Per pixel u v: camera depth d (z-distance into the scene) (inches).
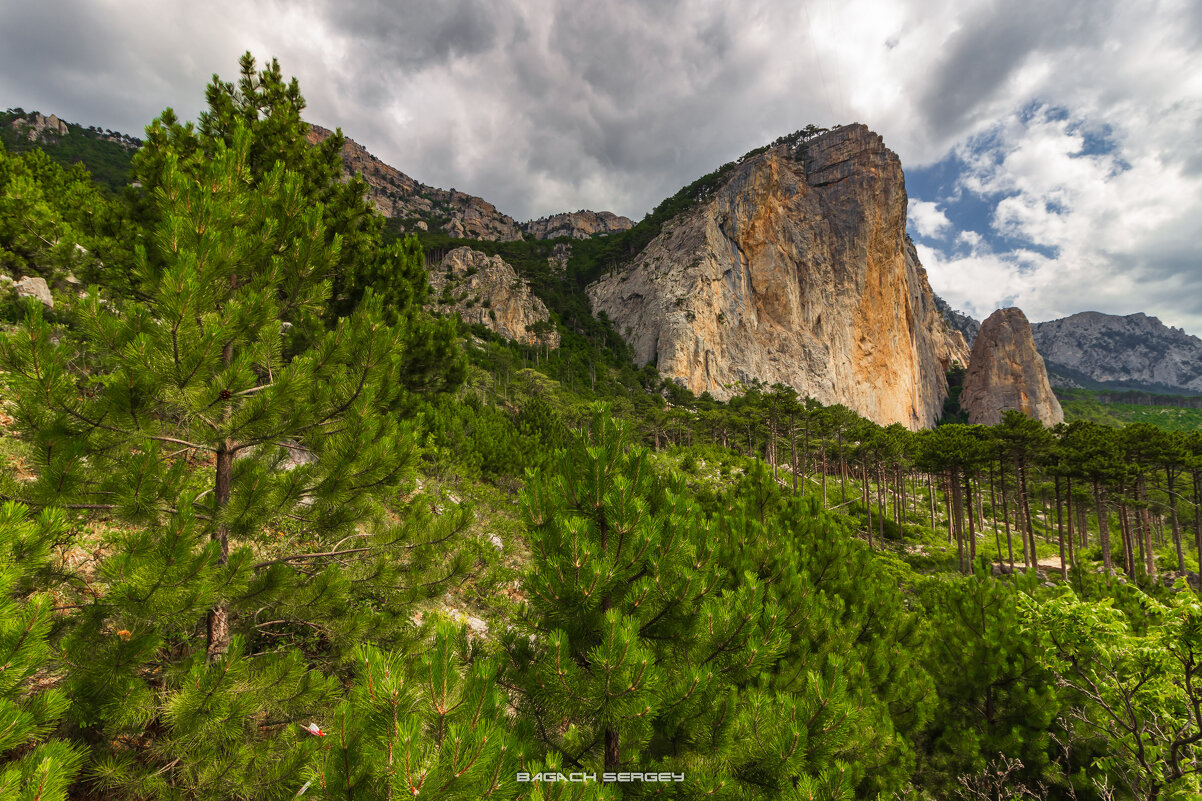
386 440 181.3
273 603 169.5
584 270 6043.3
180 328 145.6
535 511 169.9
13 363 131.3
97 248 350.0
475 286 4320.9
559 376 3540.8
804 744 141.9
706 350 4232.3
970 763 255.8
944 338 7007.9
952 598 308.5
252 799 136.9
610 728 146.9
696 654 163.6
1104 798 226.7
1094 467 1327.5
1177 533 1425.9
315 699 154.0
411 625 209.6
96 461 148.2
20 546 109.3
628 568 161.0
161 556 125.4
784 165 5270.7
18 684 99.8
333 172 469.4
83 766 128.7
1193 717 203.8
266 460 208.1
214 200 191.8
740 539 282.0
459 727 98.0
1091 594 346.0
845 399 4707.2
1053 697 248.4
